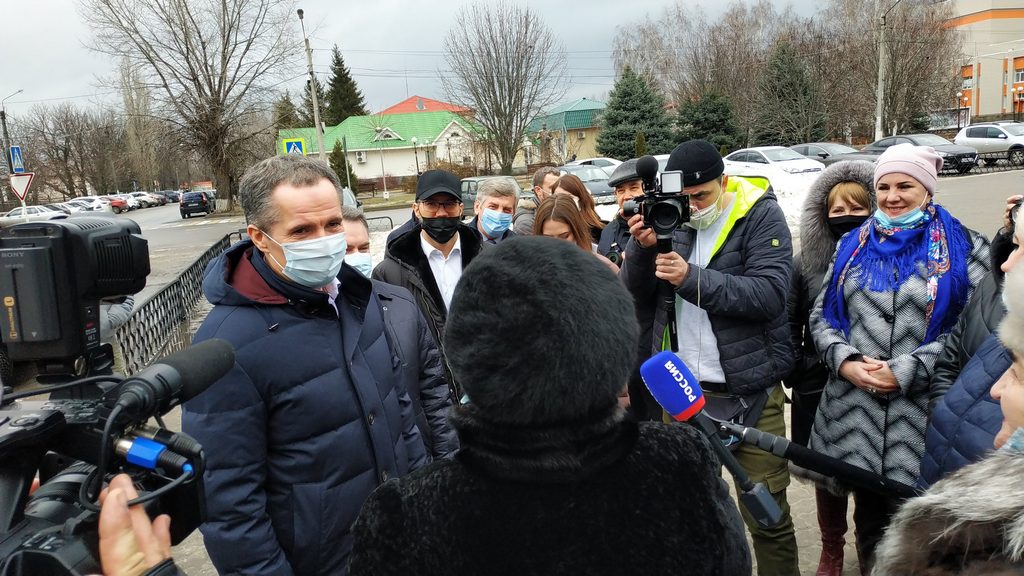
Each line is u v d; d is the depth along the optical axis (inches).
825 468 63.5
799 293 115.0
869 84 1254.9
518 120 1362.0
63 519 40.6
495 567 36.5
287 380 65.6
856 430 95.8
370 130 2246.6
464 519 37.3
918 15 1256.8
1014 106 1860.2
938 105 1331.2
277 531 67.2
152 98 1275.8
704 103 1333.7
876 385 91.4
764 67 1384.1
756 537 101.3
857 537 97.0
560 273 36.8
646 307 109.8
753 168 731.4
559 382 35.5
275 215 65.7
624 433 40.3
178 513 42.9
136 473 41.8
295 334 66.6
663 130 1360.7
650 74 1768.0
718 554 39.2
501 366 35.8
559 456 36.9
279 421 66.1
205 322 66.2
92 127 2481.5
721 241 101.7
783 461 100.6
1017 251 66.7
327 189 67.6
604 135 1387.8
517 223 182.1
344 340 70.7
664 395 56.5
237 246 68.2
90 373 55.9
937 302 90.7
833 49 1350.9
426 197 122.5
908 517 36.5
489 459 37.9
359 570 38.7
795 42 1438.2
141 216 1713.8
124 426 40.5
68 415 44.5
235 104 1305.4
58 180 2497.5
